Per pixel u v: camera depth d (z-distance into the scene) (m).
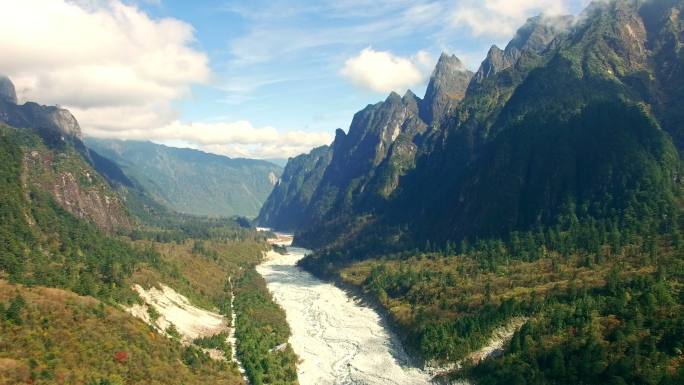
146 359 132.38
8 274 155.75
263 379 147.50
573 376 125.75
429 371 155.50
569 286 173.50
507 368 136.00
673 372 113.94
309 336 196.38
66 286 158.38
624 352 125.38
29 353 114.62
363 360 169.12
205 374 141.50
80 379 112.62
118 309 155.75
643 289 153.38
